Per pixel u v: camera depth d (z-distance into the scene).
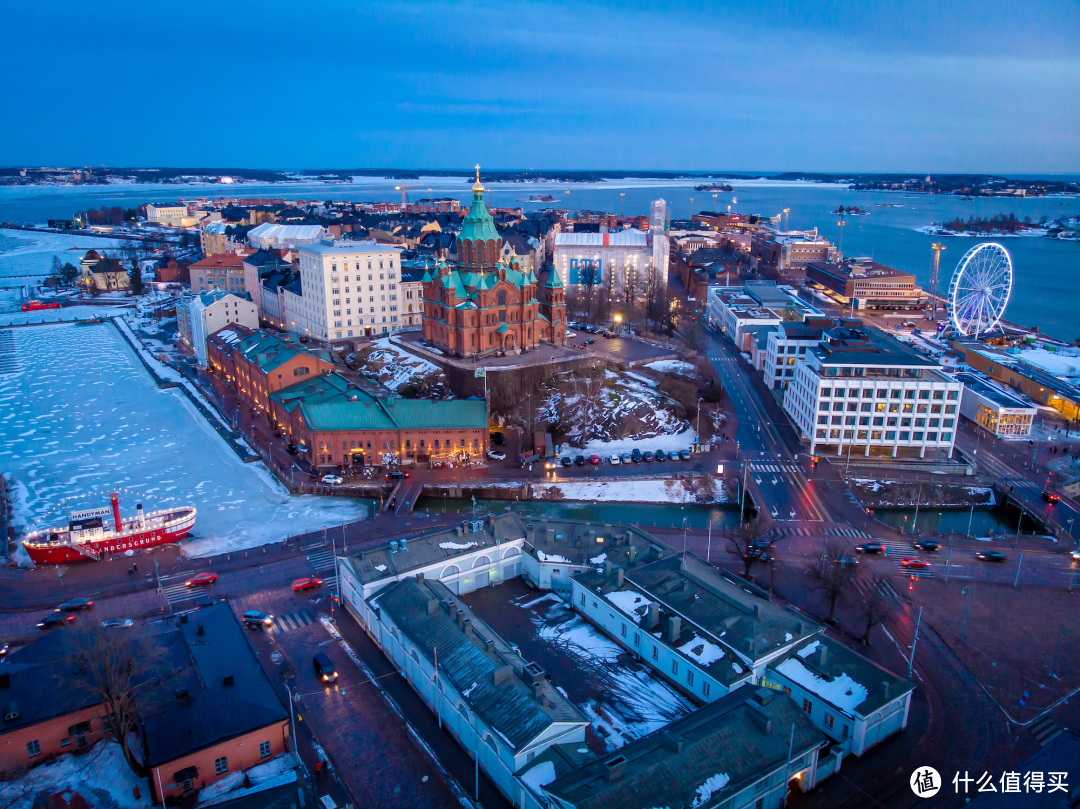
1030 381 197.88
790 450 165.50
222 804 64.81
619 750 70.75
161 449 167.38
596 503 143.62
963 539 128.12
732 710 73.38
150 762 68.44
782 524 132.75
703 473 152.38
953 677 91.06
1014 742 80.69
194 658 80.12
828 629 99.56
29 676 76.94
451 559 105.88
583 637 98.31
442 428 154.62
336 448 153.12
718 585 98.31
